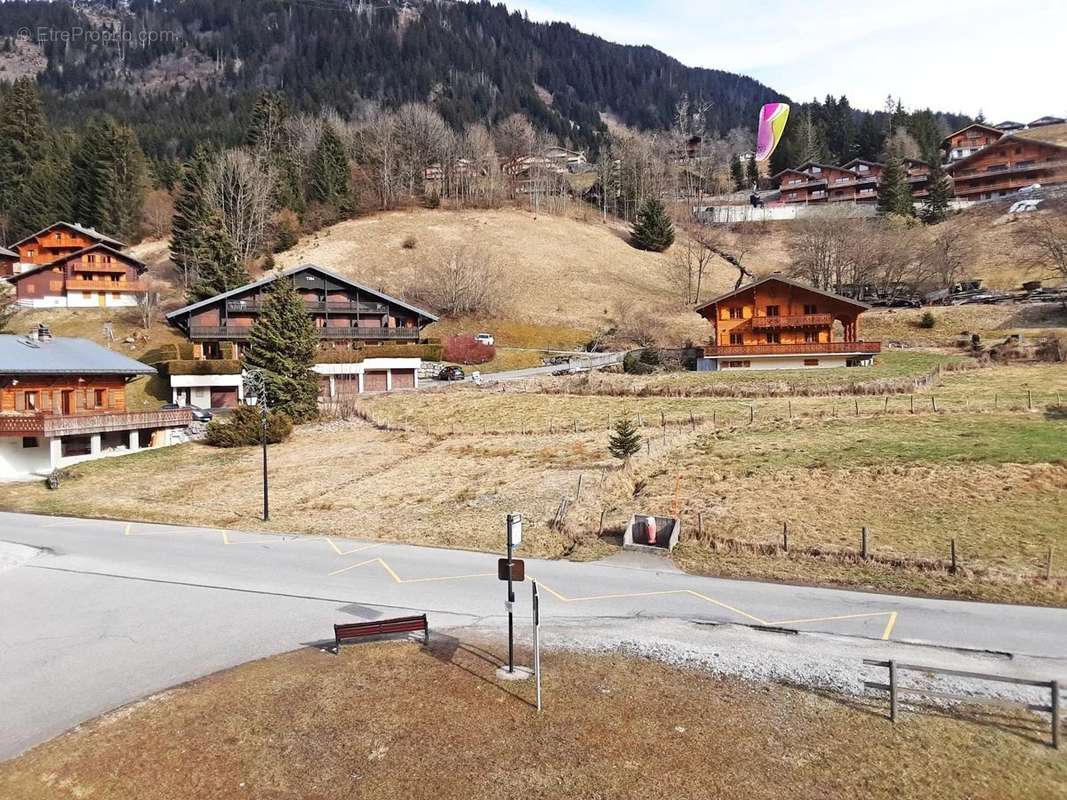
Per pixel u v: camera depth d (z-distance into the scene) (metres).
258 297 67.44
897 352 64.56
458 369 68.31
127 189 109.06
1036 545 22.45
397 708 14.20
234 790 11.83
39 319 80.12
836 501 27.31
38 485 39.91
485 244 108.31
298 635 18.16
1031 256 91.69
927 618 18.31
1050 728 13.18
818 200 143.12
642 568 23.06
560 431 44.31
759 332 66.50
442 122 149.38
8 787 12.08
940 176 121.19
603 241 118.50
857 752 12.46
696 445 37.25
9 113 117.81
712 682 15.06
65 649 17.64
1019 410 38.53
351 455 43.28
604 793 11.47
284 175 112.94
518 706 14.19
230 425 48.62
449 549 26.02
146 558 25.61
